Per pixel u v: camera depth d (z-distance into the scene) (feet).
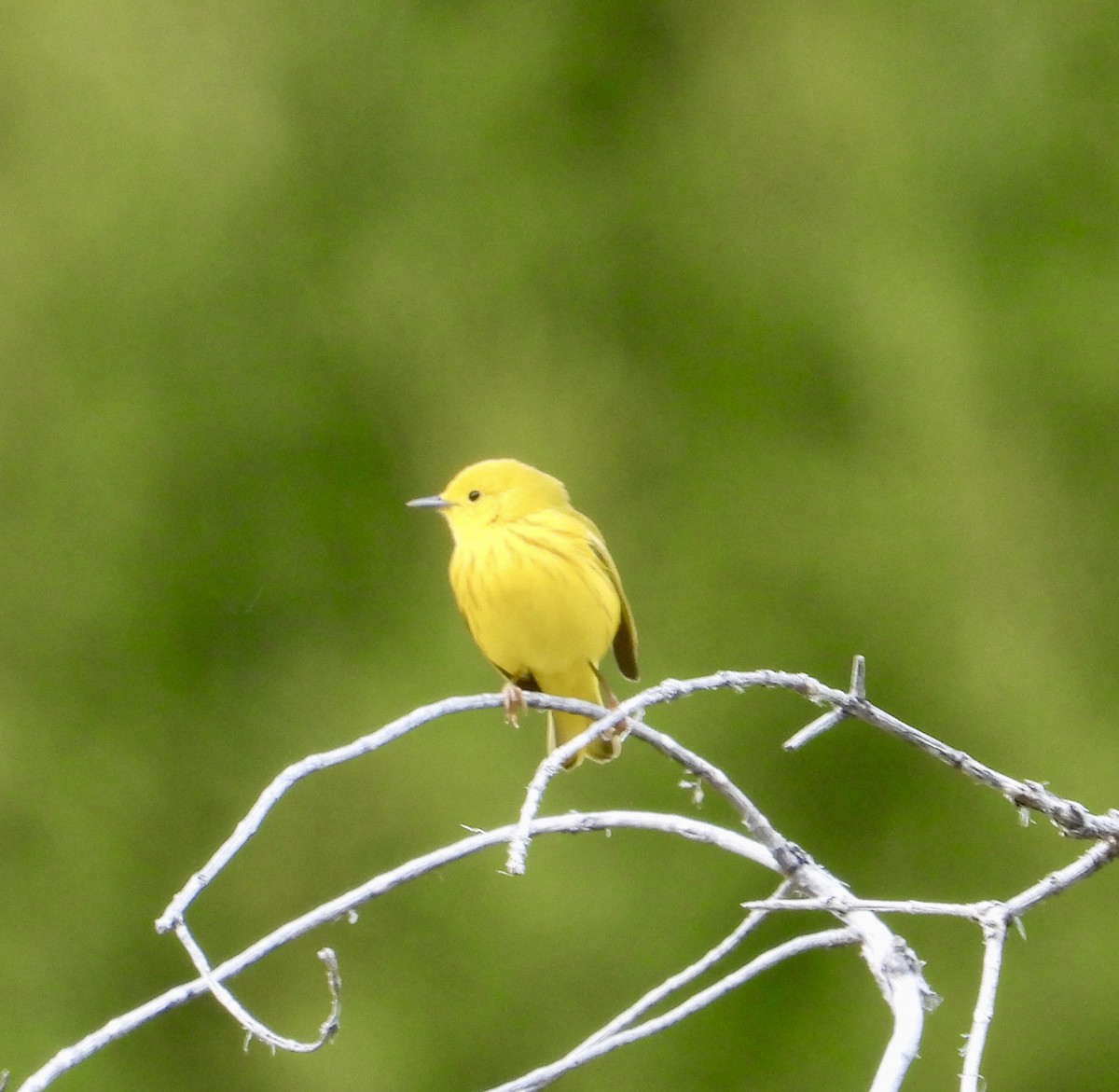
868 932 13.01
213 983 11.87
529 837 12.21
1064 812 13.52
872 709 13.84
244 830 12.71
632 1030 12.68
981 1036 11.18
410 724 13.93
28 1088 11.17
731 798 14.67
